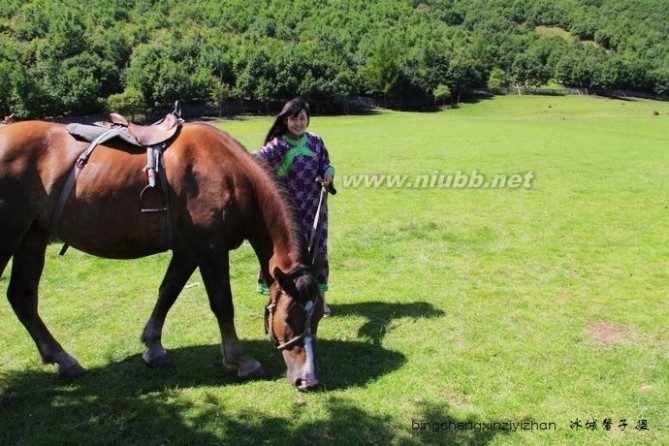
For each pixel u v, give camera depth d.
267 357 4.83
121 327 5.50
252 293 6.48
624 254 7.95
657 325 5.43
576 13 156.00
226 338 4.44
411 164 18.30
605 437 3.66
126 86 68.69
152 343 4.57
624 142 25.41
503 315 5.71
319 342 5.10
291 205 4.22
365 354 4.84
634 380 4.36
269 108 74.75
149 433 3.74
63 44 74.56
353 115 71.06
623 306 5.95
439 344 5.04
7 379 4.47
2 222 3.98
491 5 162.62
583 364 4.62
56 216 4.14
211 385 4.34
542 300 6.13
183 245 4.27
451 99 88.62
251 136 31.88
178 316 5.75
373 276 7.08
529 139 26.98
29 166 4.04
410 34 114.38
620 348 4.92
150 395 4.20
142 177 4.12
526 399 4.10
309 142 5.05
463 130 33.84
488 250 8.21
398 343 5.06
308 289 3.96
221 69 76.19
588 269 7.27
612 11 163.38
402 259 7.81
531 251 8.12
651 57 119.81
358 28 115.31
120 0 109.31
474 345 5.00
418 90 84.94
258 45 85.31
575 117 57.69
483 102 88.12
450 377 4.43
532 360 4.70
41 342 4.46
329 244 8.55
